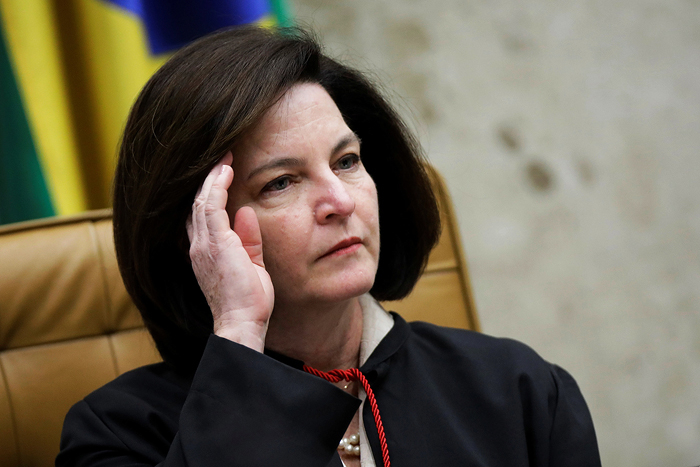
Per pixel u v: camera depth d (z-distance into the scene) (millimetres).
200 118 3322
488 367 3957
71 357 4844
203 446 2875
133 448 3498
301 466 2846
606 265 9938
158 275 3781
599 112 10281
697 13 11031
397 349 3861
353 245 3354
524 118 9867
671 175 10523
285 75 3375
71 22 6637
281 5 6836
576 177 10016
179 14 6715
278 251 3312
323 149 3354
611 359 9695
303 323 3564
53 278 4922
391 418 3607
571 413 3975
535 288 9516
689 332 10211
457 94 9570
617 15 10625
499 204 9555
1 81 6320
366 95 4227
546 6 10250
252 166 3326
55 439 4672
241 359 3031
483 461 3527
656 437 9680
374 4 9336
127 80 6625
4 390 4660
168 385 3842
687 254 10438
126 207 3791
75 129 6574
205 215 3303
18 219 6305
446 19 9664
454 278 5586
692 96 10836
